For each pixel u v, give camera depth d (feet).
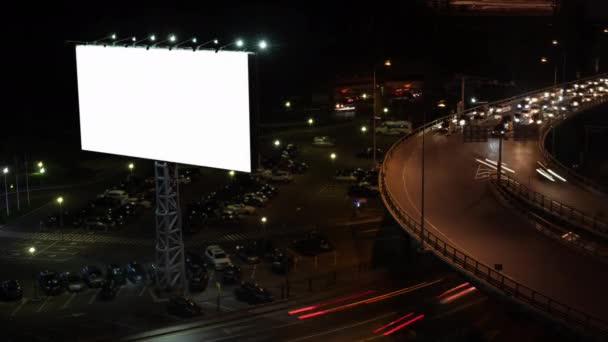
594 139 490.90
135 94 190.60
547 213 244.63
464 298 200.54
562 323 143.64
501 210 244.01
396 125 492.54
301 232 290.15
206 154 175.63
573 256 191.01
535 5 593.42
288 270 240.73
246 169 166.61
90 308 207.72
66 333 186.39
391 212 239.71
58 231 299.38
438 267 218.79
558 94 503.20
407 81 654.12
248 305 206.69
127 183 372.17
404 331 177.78
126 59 191.01
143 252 269.03
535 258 189.16
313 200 341.62
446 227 223.30
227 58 166.20
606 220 234.99
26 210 334.65
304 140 484.33
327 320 188.96
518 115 414.41
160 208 227.20
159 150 187.52
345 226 296.71
